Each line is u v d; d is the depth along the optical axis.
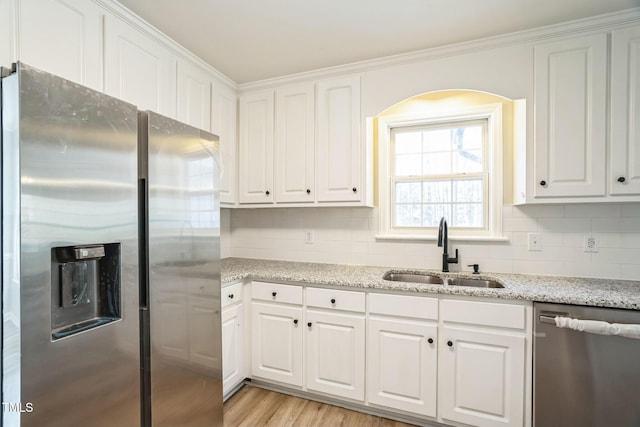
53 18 1.31
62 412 0.92
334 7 1.63
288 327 2.06
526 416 1.57
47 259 0.88
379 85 2.17
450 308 1.69
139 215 1.21
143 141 1.21
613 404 1.43
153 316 1.22
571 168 1.75
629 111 1.64
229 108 2.47
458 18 1.72
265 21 1.74
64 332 0.96
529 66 1.85
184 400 1.38
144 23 1.72
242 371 2.13
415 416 1.79
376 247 2.41
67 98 0.93
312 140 2.32
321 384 1.97
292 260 2.67
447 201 2.31
